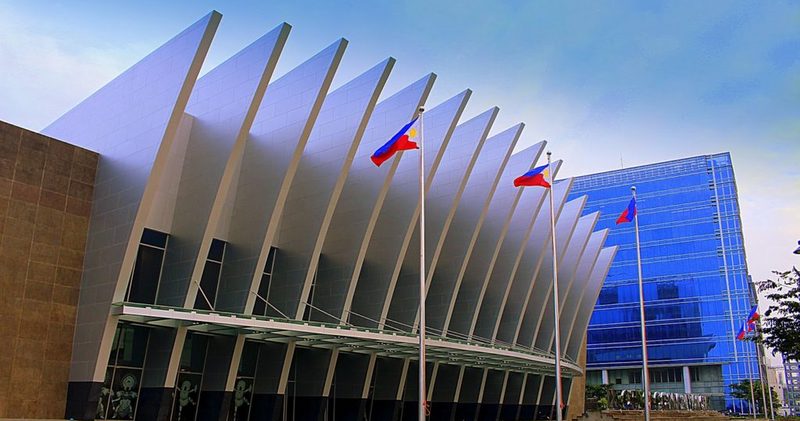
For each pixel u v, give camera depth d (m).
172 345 27.28
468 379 45.53
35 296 25.70
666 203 104.12
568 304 58.59
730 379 92.94
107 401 26.78
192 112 30.27
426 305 39.78
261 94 27.70
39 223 26.28
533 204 44.53
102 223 27.11
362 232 33.41
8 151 25.91
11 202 25.66
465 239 39.47
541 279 50.69
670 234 102.50
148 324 27.12
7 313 24.89
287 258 32.50
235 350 29.38
